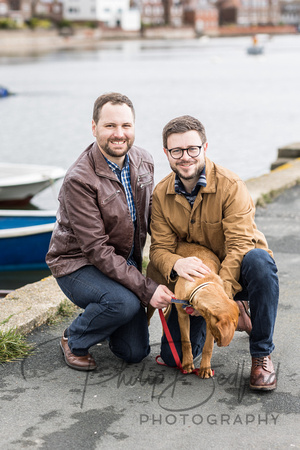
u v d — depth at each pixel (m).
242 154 16.20
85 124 22.38
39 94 33.88
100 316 3.29
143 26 141.50
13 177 11.12
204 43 124.38
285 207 7.05
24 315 3.95
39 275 7.46
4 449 2.74
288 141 18.14
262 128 20.97
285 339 3.78
